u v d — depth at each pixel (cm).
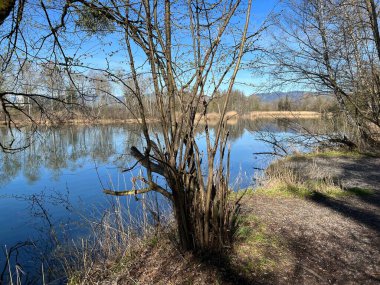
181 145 361
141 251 437
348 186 797
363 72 1323
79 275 414
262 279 361
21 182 1201
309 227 510
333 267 390
